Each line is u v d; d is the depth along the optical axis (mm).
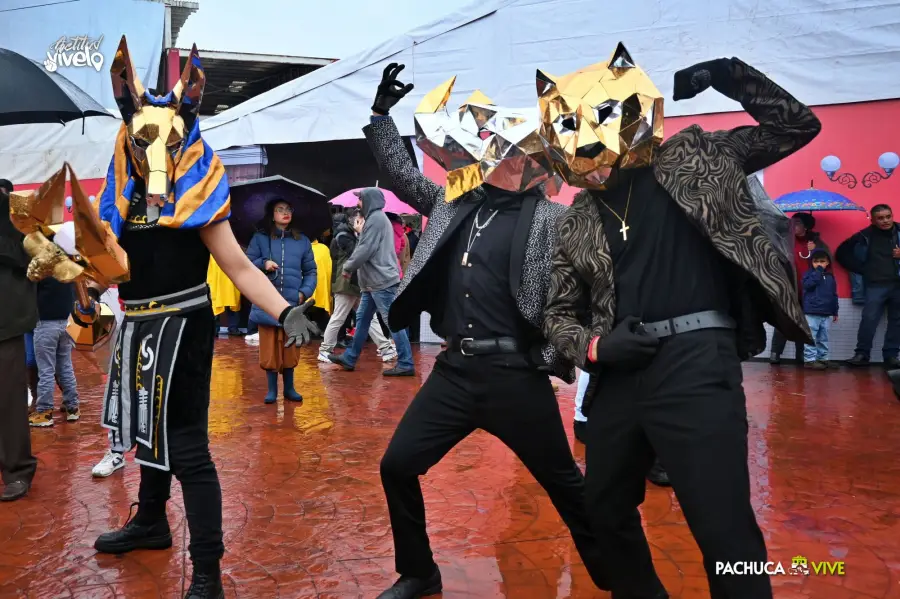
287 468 5137
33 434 6016
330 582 3357
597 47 10711
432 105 3182
